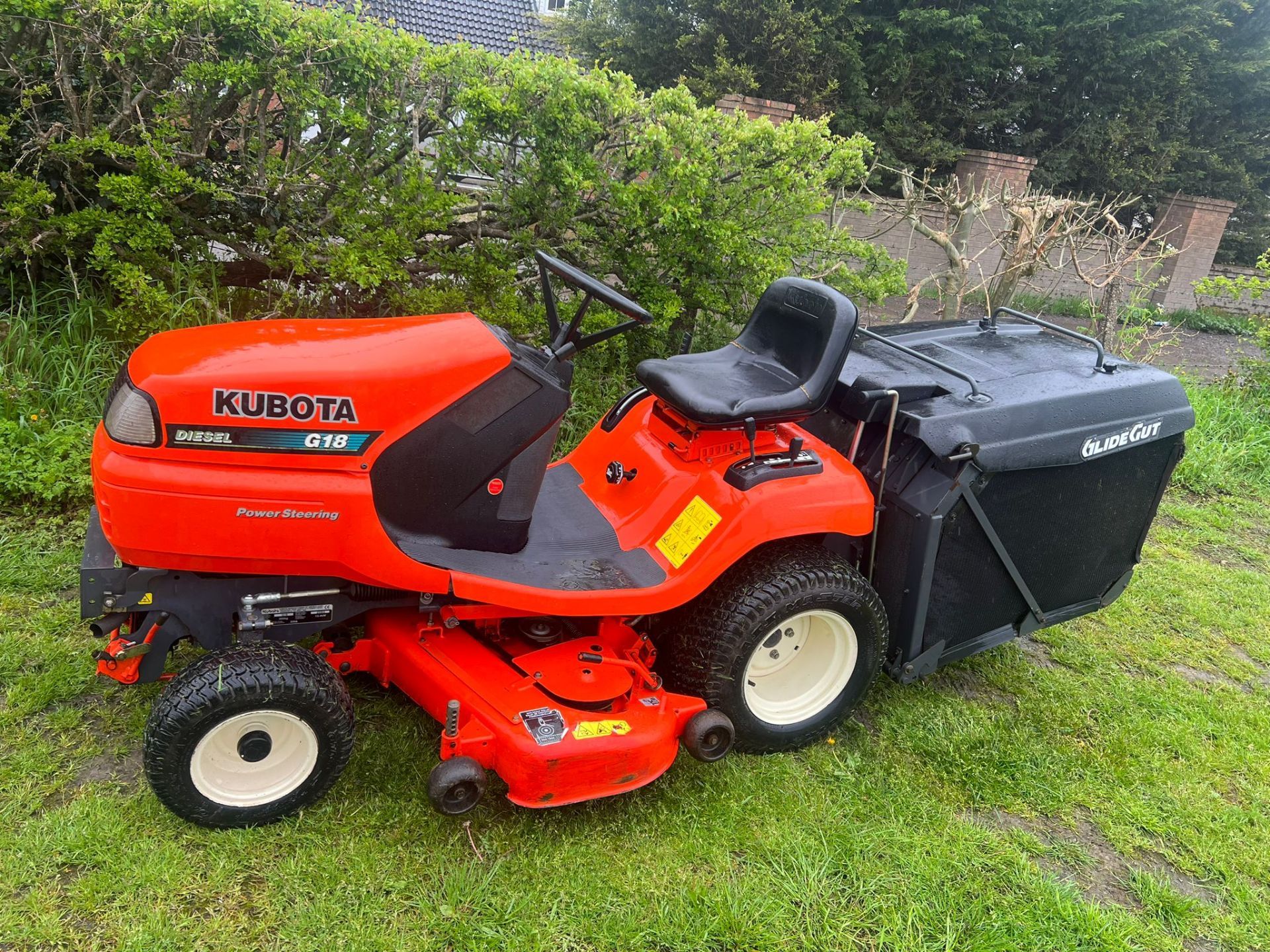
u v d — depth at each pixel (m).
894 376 3.14
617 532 3.03
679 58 14.49
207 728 2.25
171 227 4.62
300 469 2.35
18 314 4.50
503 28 18.89
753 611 2.81
